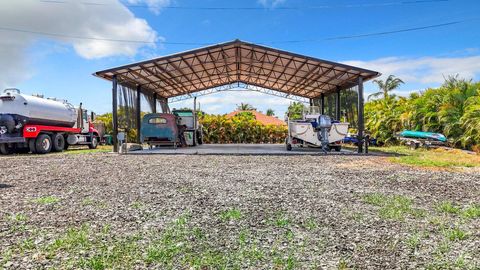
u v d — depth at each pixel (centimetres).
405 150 1530
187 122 2081
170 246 289
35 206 433
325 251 281
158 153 1355
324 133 1438
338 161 1029
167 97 2595
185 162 998
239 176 701
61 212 403
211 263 255
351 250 283
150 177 686
